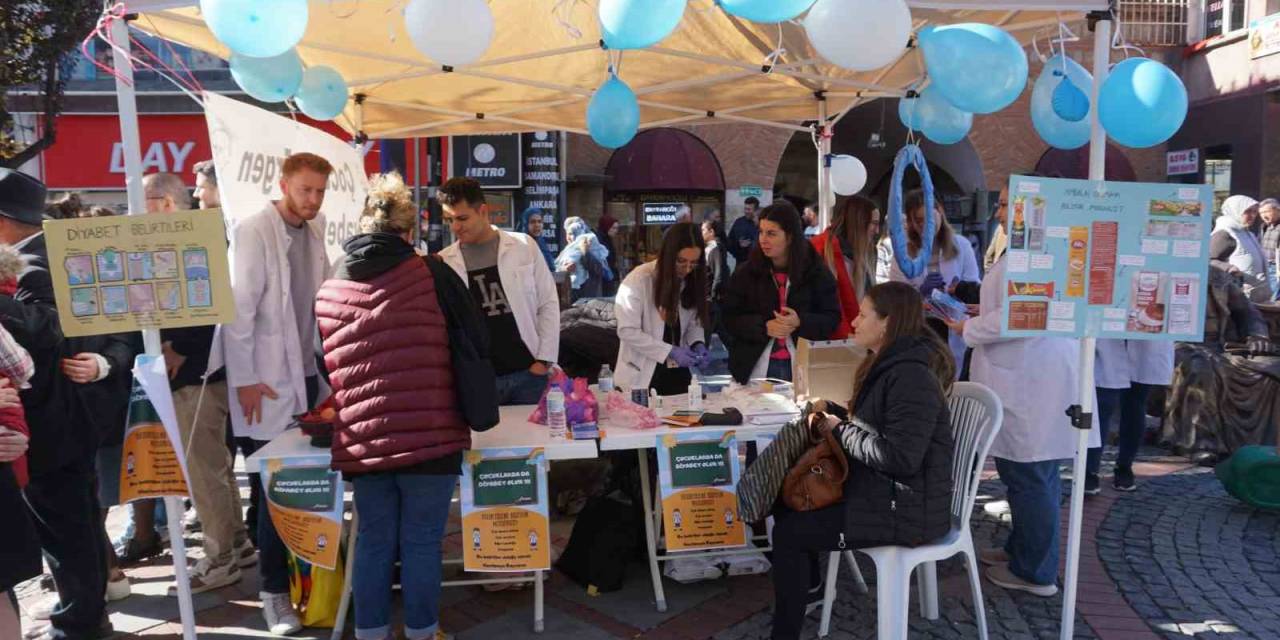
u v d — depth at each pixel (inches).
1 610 119.8
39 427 136.6
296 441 157.5
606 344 254.5
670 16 138.0
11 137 514.0
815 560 166.4
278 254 161.2
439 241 354.3
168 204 183.9
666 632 159.3
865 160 868.0
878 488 137.8
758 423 166.7
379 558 137.9
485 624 163.0
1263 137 591.8
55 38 422.3
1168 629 160.1
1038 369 166.6
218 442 179.5
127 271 125.8
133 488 141.6
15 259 132.2
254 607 171.9
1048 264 136.3
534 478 152.9
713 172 677.3
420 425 132.3
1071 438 168.1
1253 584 181.0
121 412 181.5
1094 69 143.4
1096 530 212.7
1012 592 176.9
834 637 157.8
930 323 231.1
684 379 205.2
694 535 160.2
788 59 219.6
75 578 151.4
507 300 191.5
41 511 147.9
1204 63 653.3
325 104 202.4
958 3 143.6
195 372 173.5
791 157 864.9
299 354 164.6
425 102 258.5
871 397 137.2
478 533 152.3
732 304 209.0
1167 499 236.8
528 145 620.1
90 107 603.8
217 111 161.6
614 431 163.3
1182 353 284.4
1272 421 262.8
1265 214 365.4
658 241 697.0
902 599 137.4
